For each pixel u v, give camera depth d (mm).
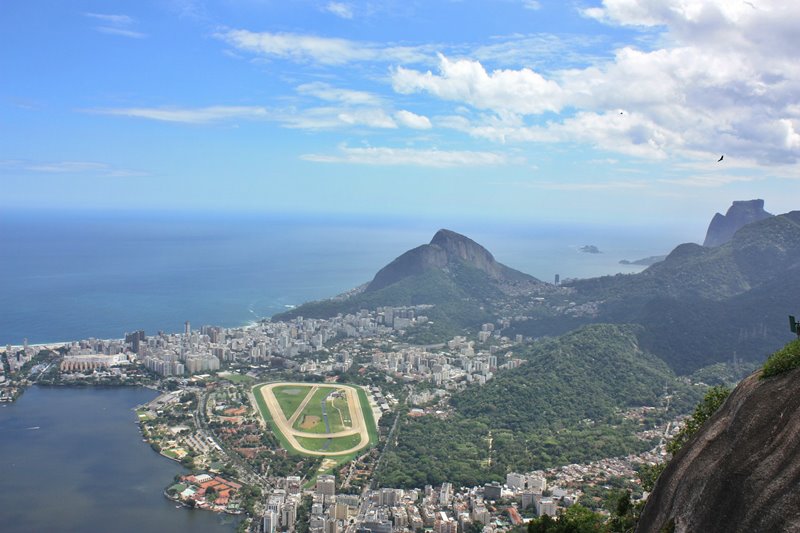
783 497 29922
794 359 35938
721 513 32562
